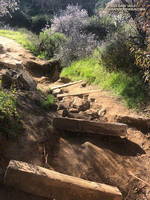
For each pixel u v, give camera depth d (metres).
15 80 6.47
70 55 13.93
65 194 3.62
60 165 4.38
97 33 20.06
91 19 21.95
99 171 4.43
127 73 7.99
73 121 5.22
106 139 5.26
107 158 4.74
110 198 3.69
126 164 4.72
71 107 6.58
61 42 16.97
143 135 5.61
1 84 6.09
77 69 10.59
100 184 3.84
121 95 7.24
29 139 4.68
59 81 9.69
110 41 8.98
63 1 43.97
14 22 33.16
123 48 8.25
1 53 13.31
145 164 4.84
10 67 8.26
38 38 19.23
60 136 5.10
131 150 5.12
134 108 6.55
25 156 4.30
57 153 4.63
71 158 4.58
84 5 41.09
